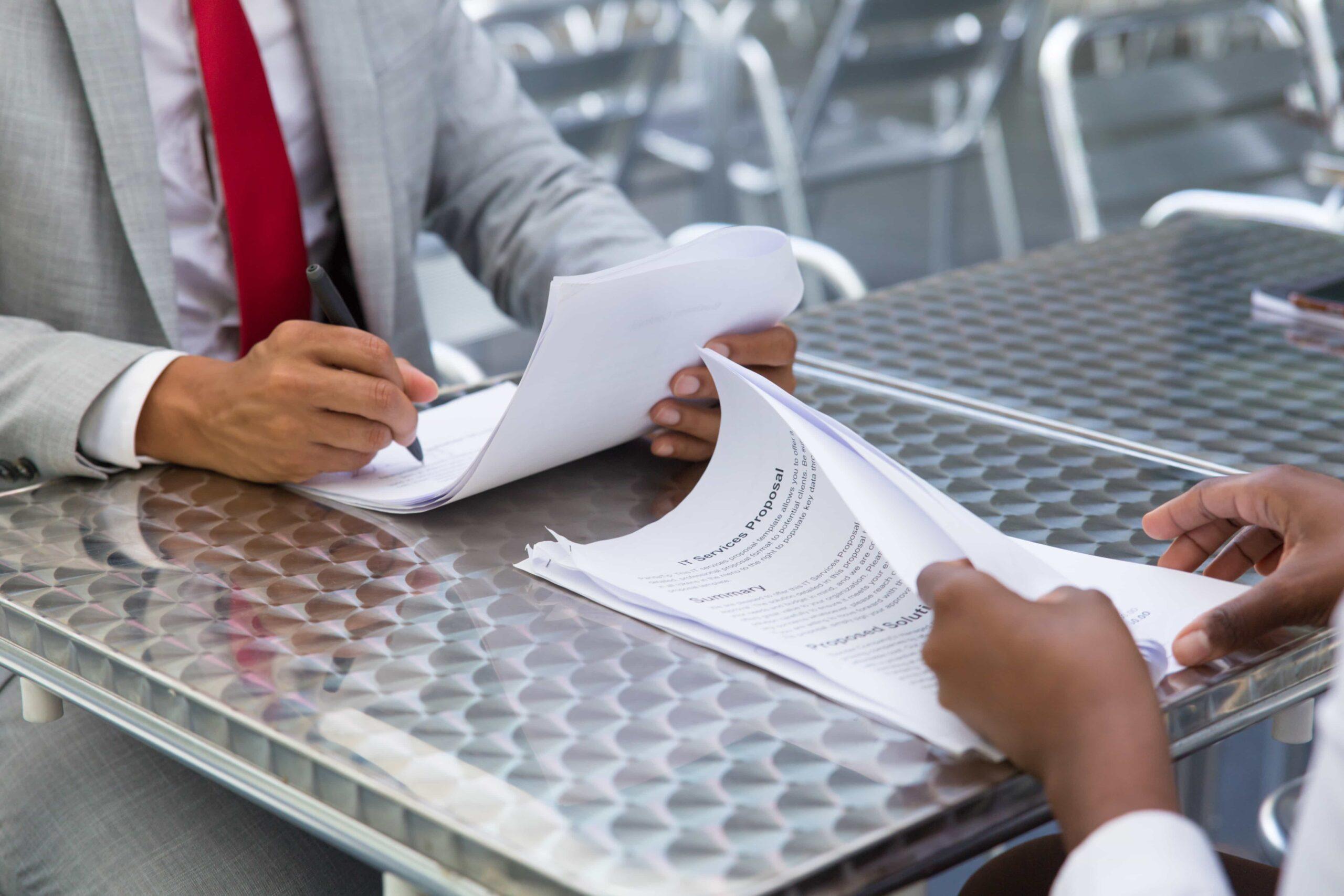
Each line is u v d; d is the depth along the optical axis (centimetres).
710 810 51
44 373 91
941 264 411
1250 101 248
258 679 62
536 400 79
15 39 112
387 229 132
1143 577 70
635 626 67
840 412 99
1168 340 116
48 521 82
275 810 57
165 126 126
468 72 150
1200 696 58
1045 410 99
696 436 90
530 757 55
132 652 65
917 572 57
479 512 83
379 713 59
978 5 361
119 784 93
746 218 371
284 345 85
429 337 144
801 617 65
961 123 381
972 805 51
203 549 78
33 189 114
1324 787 41
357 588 72
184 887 86
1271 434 94
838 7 494
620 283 77
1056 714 50
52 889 89
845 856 48
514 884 49
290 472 85
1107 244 147
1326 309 119
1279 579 62
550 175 146
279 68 131
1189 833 47
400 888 55
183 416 89
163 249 117
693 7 337
